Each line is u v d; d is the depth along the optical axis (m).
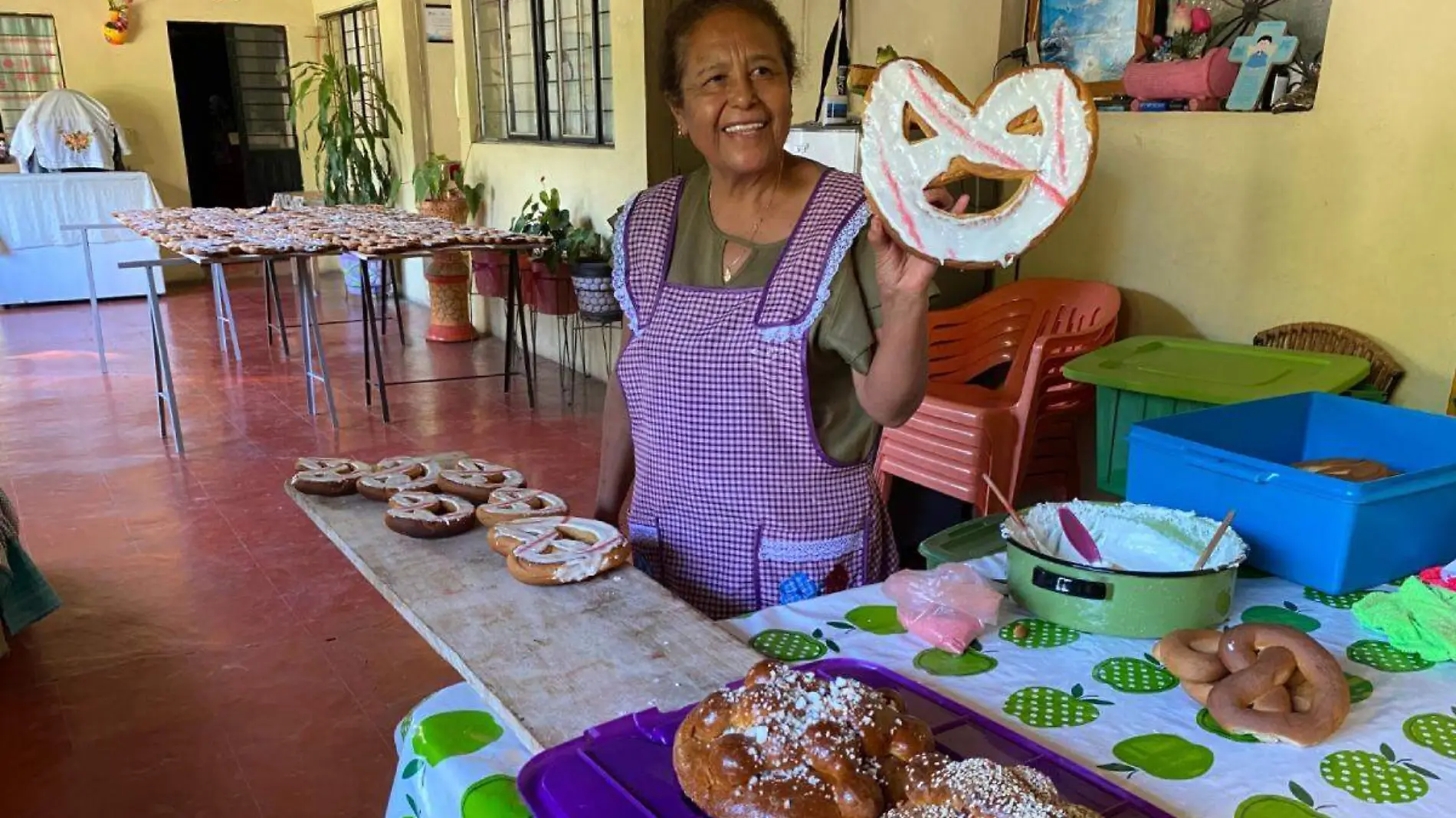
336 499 1.55
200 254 4.06
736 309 1.41
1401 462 1.53
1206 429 1.53
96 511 3.60
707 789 0.80
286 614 2.85
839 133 3.17
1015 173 1.02
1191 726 0.98
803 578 1.45
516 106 6.00
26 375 5.53
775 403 1.39
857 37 3.71
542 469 4.06
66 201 7.47
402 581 1.24
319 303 7.75
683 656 1.06
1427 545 1.32
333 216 5.69
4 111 7.86
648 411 1.50
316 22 8.85
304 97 7.98
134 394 5.14
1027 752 0.90
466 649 1.07
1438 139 2.23
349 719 2.35
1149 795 0.87
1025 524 1.30
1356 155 2.38
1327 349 2.47
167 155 8.46
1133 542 1.28
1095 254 3.01
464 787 0.88
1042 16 3.15
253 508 3.62
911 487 3.02
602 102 5.15
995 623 1.19
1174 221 2.79
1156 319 2.88
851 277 1.33
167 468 4.05
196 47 8.75
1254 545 1.34
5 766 2.19
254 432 4.53
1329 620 1.21
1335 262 2.46
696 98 1.36
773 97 1.35
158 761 2.20
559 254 4.96
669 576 1.53
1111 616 1.14
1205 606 1.14
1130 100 2.94
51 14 7.79
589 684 1.00
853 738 0.81
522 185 5.91
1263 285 2.62
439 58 7.11
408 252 4.37
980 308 3.07
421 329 6.77
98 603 2.91
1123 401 2.32
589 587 1.23
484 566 1.29
